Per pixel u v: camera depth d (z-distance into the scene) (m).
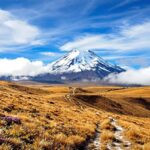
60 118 32.09
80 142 19.00
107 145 20.72
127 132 26.16
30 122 21.44
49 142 16.19
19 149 13.98
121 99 179.12
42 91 162.88
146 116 159.00
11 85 140.25
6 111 27.92
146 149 19.97
